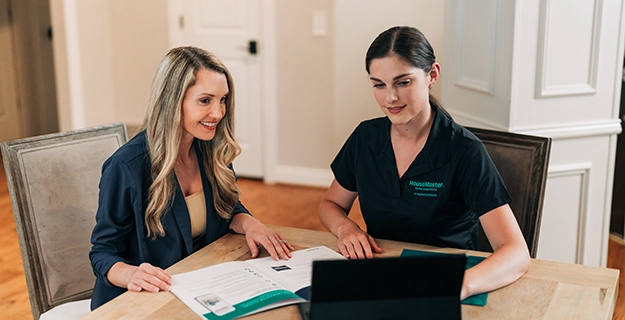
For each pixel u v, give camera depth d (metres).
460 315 1.32
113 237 1.78
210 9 4.85
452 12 2.98
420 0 4.07
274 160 4.97
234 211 2.02
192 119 1.74
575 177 2.79
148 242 1.80
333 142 4.79
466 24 2.89
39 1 5.70
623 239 3.77
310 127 4.83
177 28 4.96
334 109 4.52
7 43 5.74
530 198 2.04
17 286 3.23
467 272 1.55
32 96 5.86
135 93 5.31
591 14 2.65
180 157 1.85
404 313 1.29
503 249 1.65
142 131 1.82
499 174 1.95
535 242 2.05
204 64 1.74
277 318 1.43
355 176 1.98
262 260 1.73
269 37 4.75
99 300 1.79
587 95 2.72
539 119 2.68
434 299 1.30
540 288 1.56
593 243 2.88
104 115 5.28
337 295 1.26
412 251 1.78
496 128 2.72
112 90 5.36
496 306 1.47
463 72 2.95
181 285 1.57
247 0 4.75
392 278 1.27
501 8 2.64
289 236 1.91
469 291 1.50
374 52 1.70
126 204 1.76
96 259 1.73
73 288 2.06
